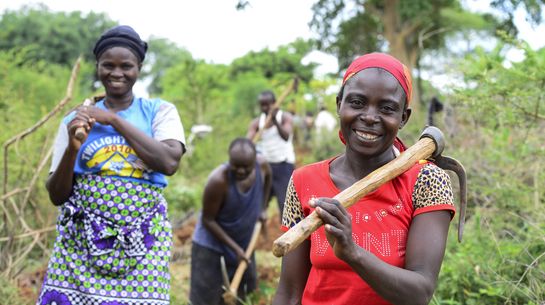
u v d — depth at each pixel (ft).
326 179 8.52
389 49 55.36
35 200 21.70
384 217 8.05
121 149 12.17
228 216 17.74
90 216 11.97
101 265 11.83
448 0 52.65
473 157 18.52
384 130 7.97
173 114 12.90
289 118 27.91
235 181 17.53
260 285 21.02
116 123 11.93
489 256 14.79
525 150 15.89
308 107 71.82
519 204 16.03
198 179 39.50
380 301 8.05
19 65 42.65
